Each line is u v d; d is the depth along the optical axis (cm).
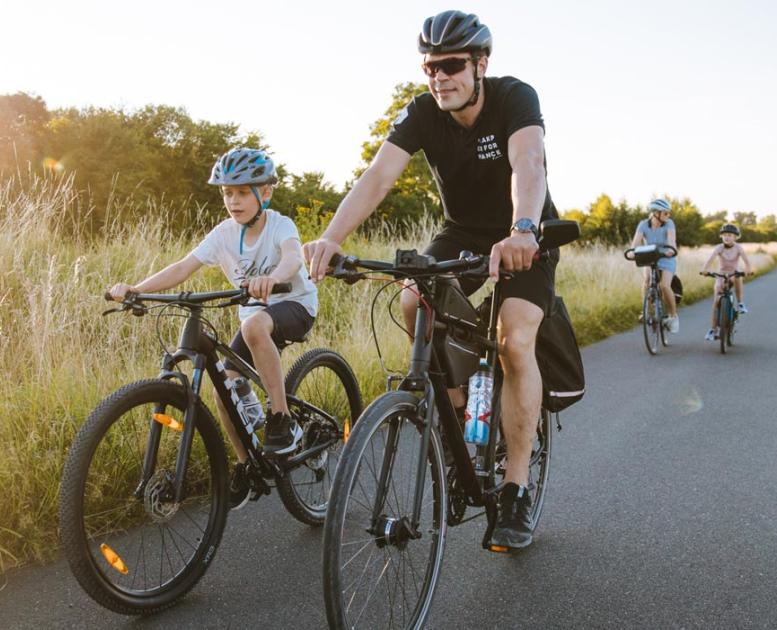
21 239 605
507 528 291
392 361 643
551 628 264
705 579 300
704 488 411
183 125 3369
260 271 348
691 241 5238
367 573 245
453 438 266
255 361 331
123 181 2794
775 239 11250
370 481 229
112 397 267
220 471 303
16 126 2933
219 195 3375
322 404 399
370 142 4284
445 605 281
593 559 320
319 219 1122
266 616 273
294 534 349
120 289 297
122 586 273
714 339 977
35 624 264
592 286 1402
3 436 381
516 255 226
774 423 559
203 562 293
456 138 304
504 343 292
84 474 255
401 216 3628
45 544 323
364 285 803
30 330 485
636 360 873
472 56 279
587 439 514
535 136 283
